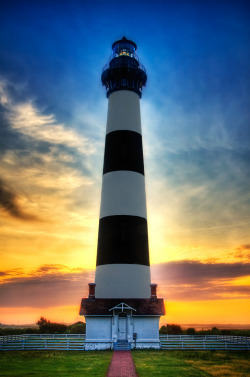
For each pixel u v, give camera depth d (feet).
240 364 63.62
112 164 109.91
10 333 147.02
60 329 160.35
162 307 93.61
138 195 107.24
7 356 76.02
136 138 114.42
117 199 104.83
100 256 101.50
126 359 69.10
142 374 52.16
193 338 106.83
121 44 131.13
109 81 123.44
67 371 54.60
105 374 51.85
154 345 89.76
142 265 99.76
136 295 95.61
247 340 94.58
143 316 91.04
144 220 106.11
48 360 68.18
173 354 78.33
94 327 90.43
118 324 90.53
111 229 101.86
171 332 148.25
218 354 78.95
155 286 97.91
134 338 89.51
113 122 115.85
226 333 145.07
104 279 97.66
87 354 78.74
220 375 52.21
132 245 100.07
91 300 93.45
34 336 119.96
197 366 60.54
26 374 51.83
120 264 97.50
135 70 120.16
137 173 109.70
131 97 119.24
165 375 51.55
